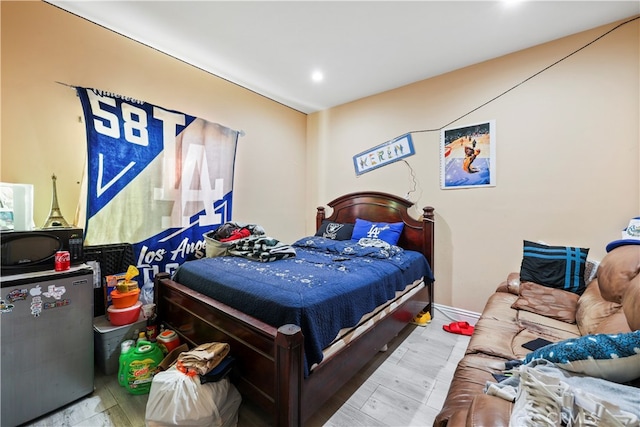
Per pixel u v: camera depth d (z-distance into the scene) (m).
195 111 2.72
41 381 1.47
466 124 2.71
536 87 2.36
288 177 3.76
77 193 2.03
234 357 1.45
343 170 3.68
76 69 2.01
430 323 2.76
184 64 2.63
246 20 2.05
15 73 1.79
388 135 3.25
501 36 2.23
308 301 1.38
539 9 1.92
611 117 2.06
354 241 3.03
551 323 1.68
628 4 1.86
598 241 2.11
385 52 2.46
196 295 1.72
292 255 2.42
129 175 2.21
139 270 2.28
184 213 2.56
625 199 2.02
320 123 3.90
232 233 2.64
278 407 1.19
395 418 1.50
